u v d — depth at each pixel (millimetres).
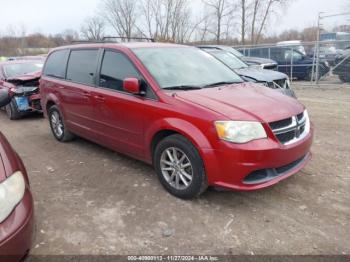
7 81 9242
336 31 21328
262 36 33094
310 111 9109
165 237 3346
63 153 5902
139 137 4430
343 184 4371
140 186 4449
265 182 3621
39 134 7402
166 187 4223
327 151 5625
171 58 4828
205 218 3650
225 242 3248
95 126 5258
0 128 8258
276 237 3303
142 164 5211
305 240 3246
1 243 2357
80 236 3400
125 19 32156
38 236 3408
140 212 3811
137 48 4789
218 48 11133
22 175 2771
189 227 3498
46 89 6516
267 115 3662
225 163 3539
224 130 3512
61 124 6438
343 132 6789
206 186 3844
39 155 5875
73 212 3857
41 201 4137
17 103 8820
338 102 10516
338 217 3615
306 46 16812
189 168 3914
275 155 3549
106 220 3674
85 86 5336
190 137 3709
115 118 4738
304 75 16250
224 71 5113
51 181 4727
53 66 6441
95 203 4047
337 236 3297
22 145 6578
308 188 4266
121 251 3160
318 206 3842
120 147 4863
